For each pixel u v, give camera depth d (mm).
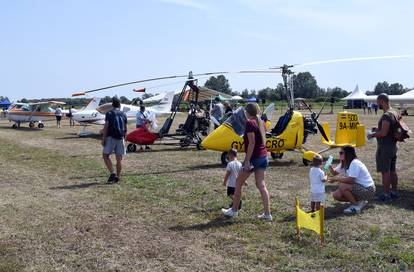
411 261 4539
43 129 26328
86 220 6152
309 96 78375
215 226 5844
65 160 12297
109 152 8867
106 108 20984
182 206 6910
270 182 8797
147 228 5777
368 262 4535
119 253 4867
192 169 10570
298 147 11094
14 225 5918
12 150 14961
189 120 14766
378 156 7148
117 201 7270
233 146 10461
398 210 6551
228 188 6742
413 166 10742
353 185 6402
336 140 11133
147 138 14195
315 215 5141
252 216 6289
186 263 4570
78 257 4758
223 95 24156
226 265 4508
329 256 4723
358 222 5945
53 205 7023
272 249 4965
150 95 29609
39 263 4594
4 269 4422
